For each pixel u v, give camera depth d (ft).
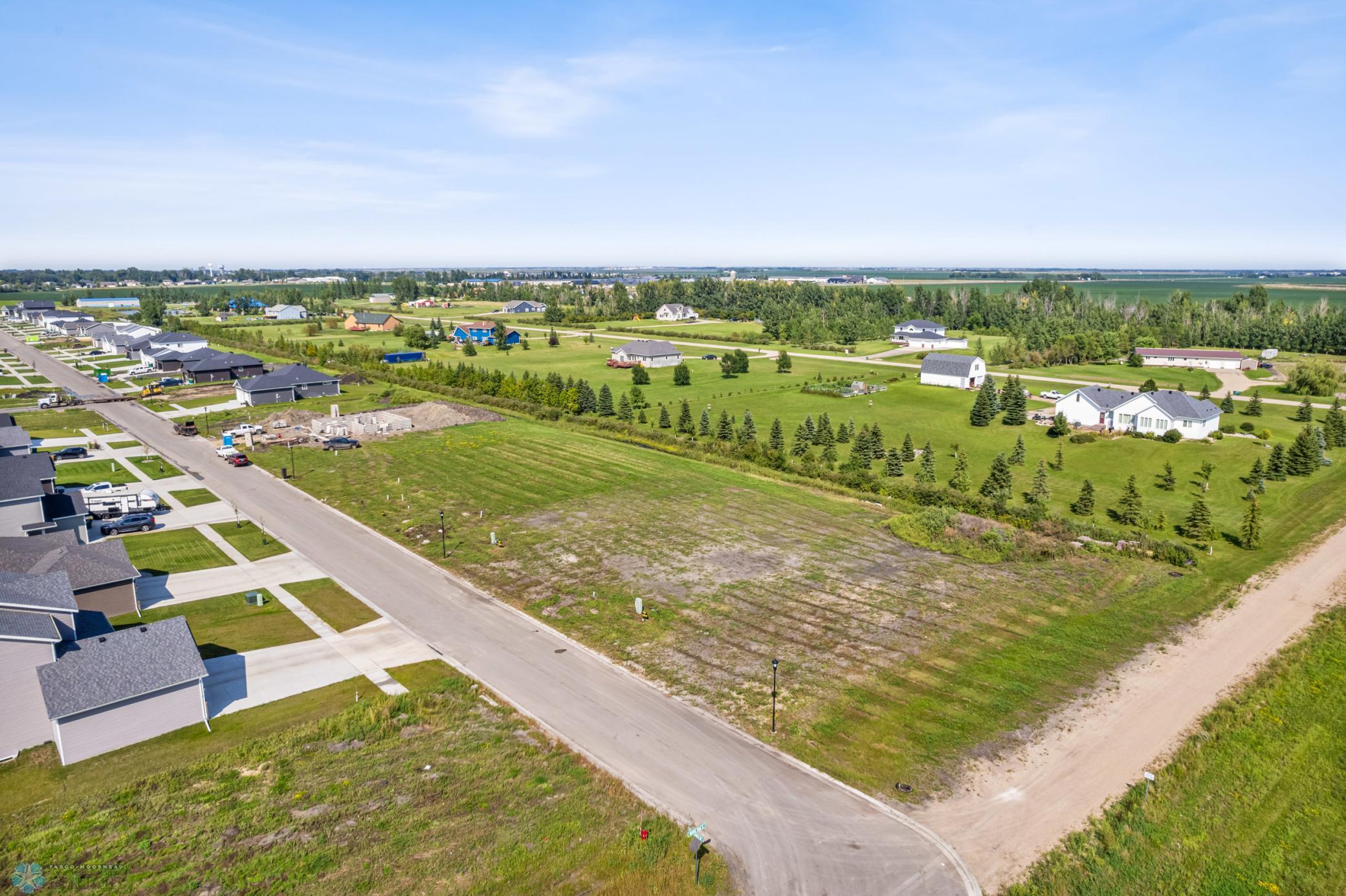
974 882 82.28
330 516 197.88
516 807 92.38
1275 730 108.27
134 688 103.35
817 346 558.56
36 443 268.62
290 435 282.97
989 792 96.02
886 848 86.99
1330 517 194.39
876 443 259.19
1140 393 298.35
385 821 89.25
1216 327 537.24
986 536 173.68
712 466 247.70
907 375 421.59
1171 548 169.48
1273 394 360.69
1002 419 307.17
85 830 87.04
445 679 121.70
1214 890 81.51
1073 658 127.54
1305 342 509.35
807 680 121.08
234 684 119.34
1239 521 192.95
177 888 78.43
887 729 108.78
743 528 189.67
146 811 90.43
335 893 78.18
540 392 347.36
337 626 138.62
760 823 90.94
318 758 101.40
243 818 89.30
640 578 159.74
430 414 313.73
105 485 208.85
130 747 103.40
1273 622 139.23
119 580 139.13
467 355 509.35
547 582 158.30
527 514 199.93
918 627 138.31
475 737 106.63
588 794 95.14
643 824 89.92
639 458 257.14
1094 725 109.40
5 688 101.55
